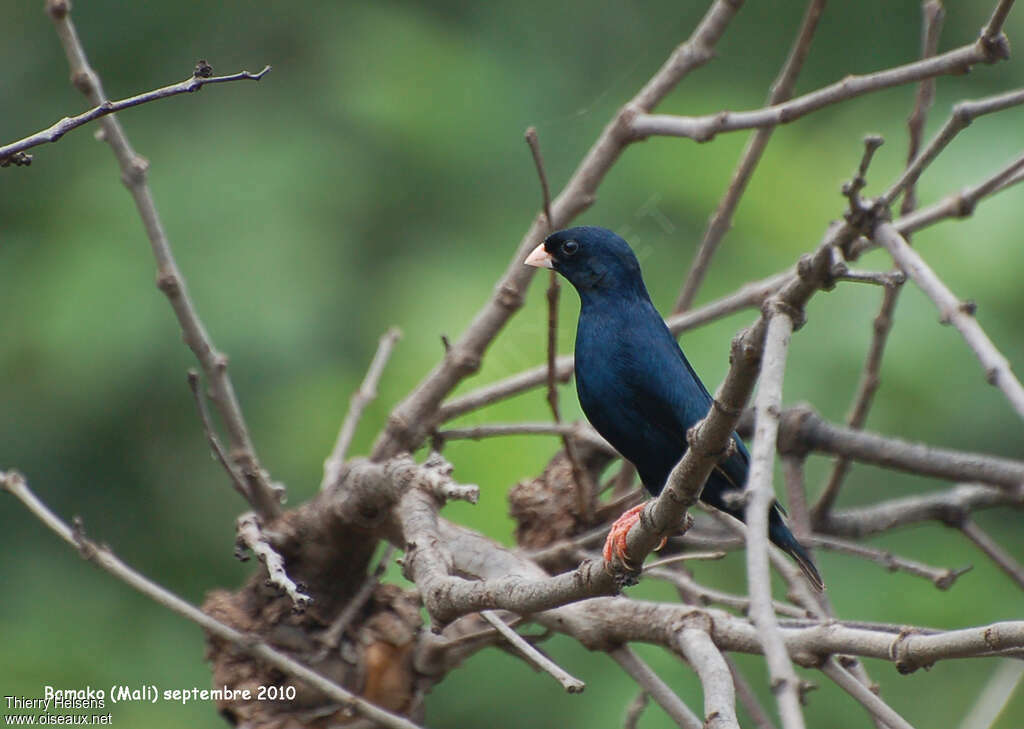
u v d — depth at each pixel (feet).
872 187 42.55
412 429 28.17
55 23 25.63
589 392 27.12
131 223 43.50
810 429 29.17
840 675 19.86
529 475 34.73
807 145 44.45
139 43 49.32
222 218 43.86
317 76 48.01
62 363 41.57
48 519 22.82
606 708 37.63
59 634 41.86
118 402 42.52
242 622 25.09
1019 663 26.35
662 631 22.02
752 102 49.80
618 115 28.04
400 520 22.79
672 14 52.13
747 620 22.68
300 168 45.32
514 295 28.09
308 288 42.98
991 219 41.01
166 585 44.45
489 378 37.96
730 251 42.42
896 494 44.29
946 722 38.63
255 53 48.44
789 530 24.66
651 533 17.54
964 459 28.73
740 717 39.47
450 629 25.84
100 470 43.91
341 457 27.91
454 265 43.32
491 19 50.96
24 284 42.75
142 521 44.50
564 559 26.48
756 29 53.16
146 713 39.11
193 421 43.50
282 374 42.01
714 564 41.45
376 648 25.03
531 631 36.17
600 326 26.96
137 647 43.16
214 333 41.98
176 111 47.65
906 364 40.11
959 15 50.06
